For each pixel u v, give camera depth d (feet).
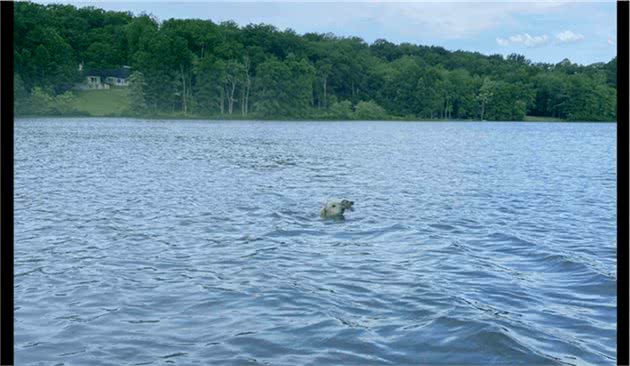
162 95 482.69
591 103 464.65
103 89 500.74
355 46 603.26
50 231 46.83
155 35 490.49
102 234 45.85
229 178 89.20
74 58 478.59
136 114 464.65
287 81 508.94
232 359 22.07
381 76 550.36
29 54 437.58
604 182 91.97
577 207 64.49
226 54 515.91
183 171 99.76
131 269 35.29
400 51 609.42
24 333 24.58
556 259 38.40
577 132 325.83
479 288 31.78
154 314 27.17
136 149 157.58
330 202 55.26
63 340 23.86
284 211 57.93
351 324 25.88
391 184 84.74
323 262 37.58
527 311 27.91
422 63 577.84
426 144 207.62
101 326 25.52
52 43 454.81
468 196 72.59
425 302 28.99
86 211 56.85
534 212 60.39
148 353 22.62
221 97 496.64
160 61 480.64
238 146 178.81
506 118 501.15
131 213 55.88
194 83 506.89
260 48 542.16
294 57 533.14
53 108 436.35
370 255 39.68
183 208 59.21
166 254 39.34
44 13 481.46
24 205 60.08
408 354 22.62
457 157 146.61
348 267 36.29
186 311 27.61
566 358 22.24
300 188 77.71
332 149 171.12
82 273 34.27
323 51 564.30
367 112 527.40
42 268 35.32
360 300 29.40
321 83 540.52
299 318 26.66
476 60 563.07
